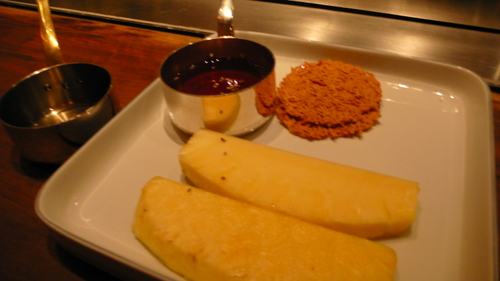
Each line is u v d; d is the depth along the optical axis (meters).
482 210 0.18
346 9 0.39
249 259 0.16
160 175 0.22
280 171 0.19
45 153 0.22
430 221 0.19
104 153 0.23
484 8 0.37
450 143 0.23
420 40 0.34
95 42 0.36
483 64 0.31
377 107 0.25
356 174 0.19
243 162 0.20
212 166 0.20
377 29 0.36
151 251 0.18
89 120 0.23
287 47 0.31
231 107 0.22
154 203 0.18
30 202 0.21
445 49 0.33
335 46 0.29
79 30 0.38
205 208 0.18
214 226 0.17
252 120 0.24
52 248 0.19
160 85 0.27
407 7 0.38
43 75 0.26
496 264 0.16
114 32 0.37
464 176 0.21
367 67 0.29
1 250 0.19
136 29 0.37
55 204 0.20
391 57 0.28
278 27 0.37
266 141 0.24
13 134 0.21
